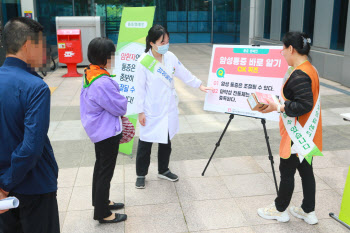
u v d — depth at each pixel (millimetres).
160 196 3219
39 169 1710
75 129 5125
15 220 1791
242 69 3271
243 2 14688
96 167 2770
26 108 1528
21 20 1552
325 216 2848
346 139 4562
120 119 2666
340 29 8211
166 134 3258
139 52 3986
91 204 3090
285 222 2783
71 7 15828
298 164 2609
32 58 1576
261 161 3945
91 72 2480
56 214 1864
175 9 18938
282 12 11289
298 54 2406
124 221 2828
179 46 18031
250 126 5195
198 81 3438
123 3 18562
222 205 3045
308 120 2420
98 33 11008
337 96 6980
